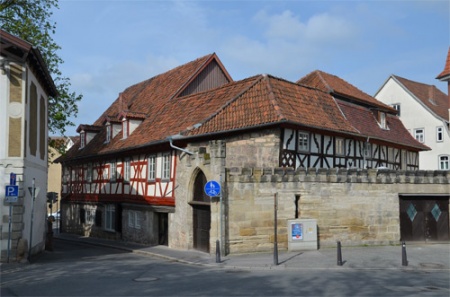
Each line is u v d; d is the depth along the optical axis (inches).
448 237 808.3
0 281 518.6
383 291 430.9
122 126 1184.2
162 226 989.8
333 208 743.7
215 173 703.1
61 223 1592.0
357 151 1000.9
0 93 685.3
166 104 1160.8
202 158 766.5
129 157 1129.4
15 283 501.7
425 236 800.3
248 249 702.5
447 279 500.4
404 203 795.4
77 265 658.2
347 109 1048.8
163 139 919.7
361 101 1117.7
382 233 770.8
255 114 840.3
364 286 456.4
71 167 1523.1
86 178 1392.7
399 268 581.0
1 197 677.3
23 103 692.1
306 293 422.3
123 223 1154.7
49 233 954.7
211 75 1291.8
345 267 587.8
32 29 1018.7
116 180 1190.3
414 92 1852.9
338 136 940.0
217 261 643.5
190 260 687.1
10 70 688.4
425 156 1787.6
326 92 1044.5
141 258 792.3
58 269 610.5
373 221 767.1
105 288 460.4
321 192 738.8
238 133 836.0
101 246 1078.4
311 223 717.9
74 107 1152.8
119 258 796.0
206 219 781.9
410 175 794.8
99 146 1285.7
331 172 745.0
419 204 803.4
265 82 914.1
